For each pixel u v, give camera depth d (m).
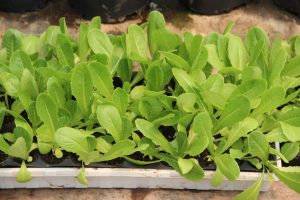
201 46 0.83
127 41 0.85
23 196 0.92
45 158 0.84
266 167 0.85
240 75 0.88
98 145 0.81
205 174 0.84
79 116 0.83
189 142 0.83
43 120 0.78
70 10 1.19
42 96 0.76
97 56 0.82
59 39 0.82
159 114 0.83
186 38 0.86
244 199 0.82
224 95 0.84
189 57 0.85
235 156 0.81
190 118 0.82
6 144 0.80
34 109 0.81
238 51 0.87
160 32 0.85
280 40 0.88
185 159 0.80
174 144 0.83
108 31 1.17
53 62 0.84
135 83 0.90
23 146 0.79
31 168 0.83
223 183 0.90
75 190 0.92
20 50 0.82
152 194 0.93
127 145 0.78
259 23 1.21
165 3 1.21
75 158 0.84
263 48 0.85
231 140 0.81
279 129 0.83
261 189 0.91
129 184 0.90
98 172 0.84
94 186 0.91
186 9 1.21
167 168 0.84
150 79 0.83
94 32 0.85
